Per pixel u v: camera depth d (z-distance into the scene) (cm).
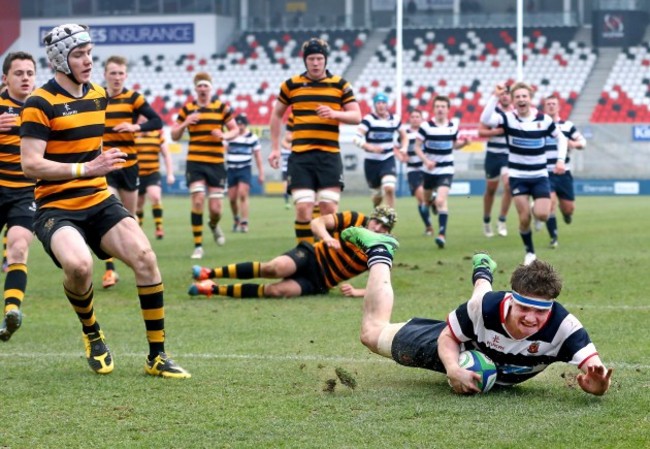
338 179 3117
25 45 12319
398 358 1620
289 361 1844
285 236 4931
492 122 3572
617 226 5219
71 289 1700
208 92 3978
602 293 2742
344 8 12625
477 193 9388
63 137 1730
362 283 3056
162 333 1730
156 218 4853
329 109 3012
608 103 10962
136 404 1515
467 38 11869
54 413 1462
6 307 2052
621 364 1778
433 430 1347
